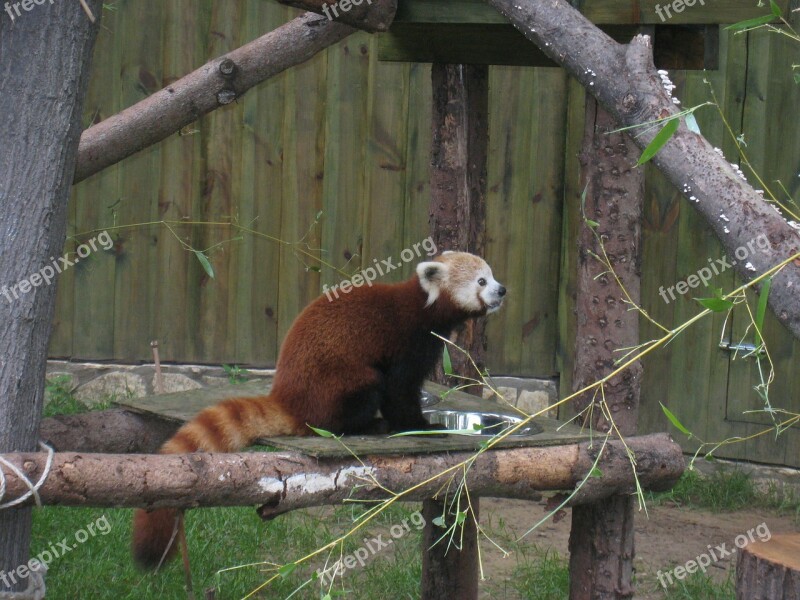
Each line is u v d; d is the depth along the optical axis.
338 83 13.35
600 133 7.51
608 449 6.95
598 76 5.05
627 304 7.63
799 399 11.99
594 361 7.71
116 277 14.20
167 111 8.48
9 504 5.09
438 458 6.46
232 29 13.57
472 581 8.47
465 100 9.54
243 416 6.83
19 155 5.70
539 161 12.88
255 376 13.86
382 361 7.48
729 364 12.33
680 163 4.46
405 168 13.31
